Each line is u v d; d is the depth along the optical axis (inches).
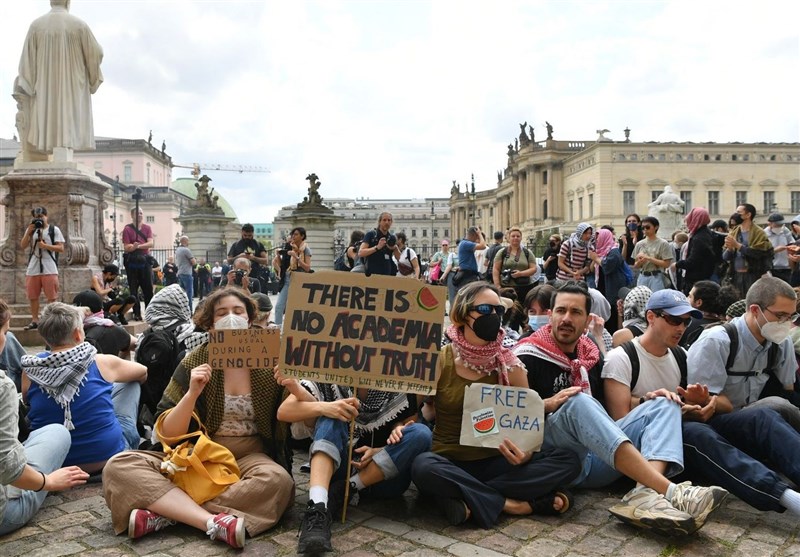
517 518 153.7
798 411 171.8
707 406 168.7
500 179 4274.1
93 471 176.6
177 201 2837.1
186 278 690.8
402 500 167.6
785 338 173.2
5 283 450.3
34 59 459.2
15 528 146.4
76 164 467.2
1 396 131.0
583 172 3171.8
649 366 176.1
